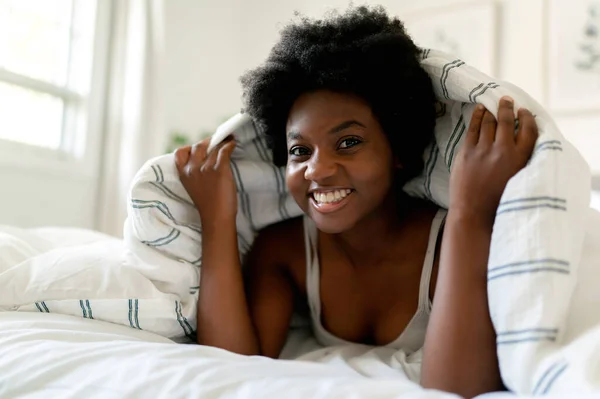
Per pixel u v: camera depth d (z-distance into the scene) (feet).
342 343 2.59
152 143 6.21
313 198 2.25
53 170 5.70
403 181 2.52
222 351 1.79
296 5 7.61
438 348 1.77
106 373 1.50
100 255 2.39
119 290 2.24
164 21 6.29
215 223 2.47
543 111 1.99
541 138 1.82
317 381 1.41
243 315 2.40
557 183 1.71
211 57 7.74
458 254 1.86
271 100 2.41
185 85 7.34
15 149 5.57
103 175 6.20
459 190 1.94
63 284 2.21
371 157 2.20
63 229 3.63
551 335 1.52
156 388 1.40
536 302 1.57
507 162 1.85
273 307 2.60
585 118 5.65
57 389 1.49
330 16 2.49
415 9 6.66
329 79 2.17
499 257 1.71
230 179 2.50
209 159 2.51
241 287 2.44
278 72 2.37
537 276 1.60
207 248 2.46
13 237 2.74
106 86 6.32
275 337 2.55
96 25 6.26
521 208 1.71
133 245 2.39
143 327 2.24
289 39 2.40
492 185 1.87
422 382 1.80
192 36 7.45
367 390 1.34
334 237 2.60
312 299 2.63
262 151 2.73
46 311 2.19
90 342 1.84
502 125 1.90
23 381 1.53
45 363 1.58
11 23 5.70
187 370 1.46
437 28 6.49
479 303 1.77
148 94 6.25
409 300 2.43
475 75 2.13
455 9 6.37
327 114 2.18
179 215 2.51
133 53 6.21
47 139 5.99
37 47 5.93
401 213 2.56
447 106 2.39
